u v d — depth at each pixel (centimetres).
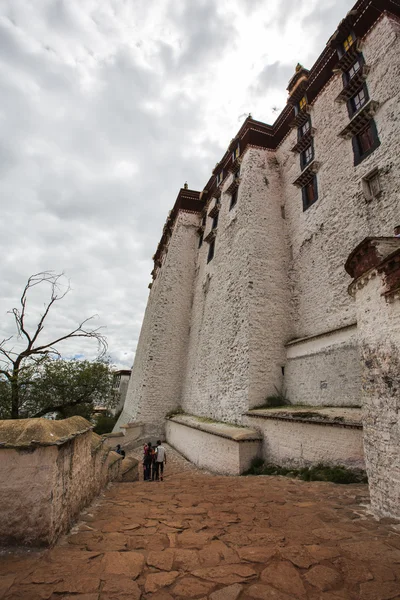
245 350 1241
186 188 2622
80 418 467
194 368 1812
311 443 770
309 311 1238
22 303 1074
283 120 1733
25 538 297
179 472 1113
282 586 238
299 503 487
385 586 239
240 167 1811
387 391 419
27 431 326
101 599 217
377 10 1142
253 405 1141
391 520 386
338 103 1257
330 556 289
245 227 1494
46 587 231
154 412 1861
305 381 1100
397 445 391
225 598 221
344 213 1126
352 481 626
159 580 245
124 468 823
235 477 836
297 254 1391
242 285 1388
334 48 1341
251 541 326
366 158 1055
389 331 425
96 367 1659
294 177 1526
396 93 980
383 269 445
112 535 341
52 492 311
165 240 3012
